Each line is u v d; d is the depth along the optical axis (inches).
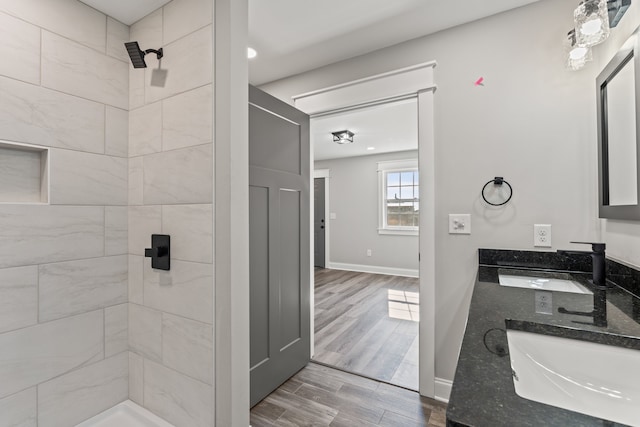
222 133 50.6
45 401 51.6
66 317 54.2
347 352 97.8
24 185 51.4
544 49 61.9
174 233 55.9
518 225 64.2
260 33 72.9
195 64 53.1
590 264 57.7
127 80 63.2
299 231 88.5
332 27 70.9
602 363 30.5
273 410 68.5
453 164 70.2
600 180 55.5
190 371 54.1
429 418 65.2
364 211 232.4
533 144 62.8
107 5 57.2
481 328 32.7
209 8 51.5
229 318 50.1
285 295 82.1
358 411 67.9
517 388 25.0
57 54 52.9
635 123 43.6
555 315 36.3
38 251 50.9
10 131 47.5
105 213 59.7
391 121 142.9
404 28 71.3
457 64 70.1
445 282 71.2
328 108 86.6
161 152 57.7
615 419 25.8
